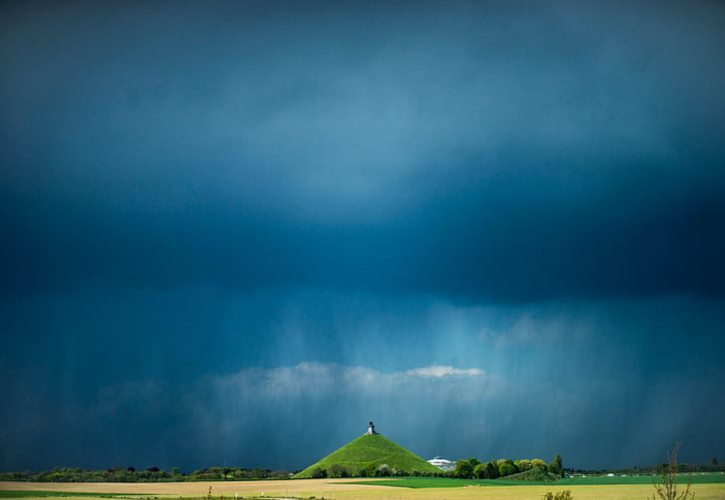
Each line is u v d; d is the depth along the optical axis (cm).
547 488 12438
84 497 10188
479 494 10894
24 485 13750
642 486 12550
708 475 13438
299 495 11044
